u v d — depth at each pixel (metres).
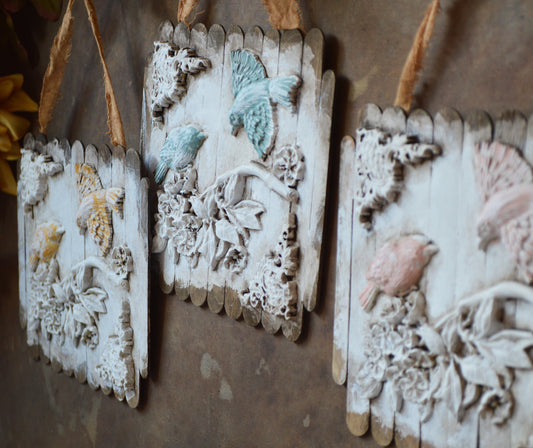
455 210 0.76
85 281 1.34
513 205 0.69
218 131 1.08
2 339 1.73
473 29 0.76
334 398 0.94
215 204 1.07
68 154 1.37
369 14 0.87
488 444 0.74
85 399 1.45
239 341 1.09
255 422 1.06
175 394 1.22
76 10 1.41
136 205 1.21
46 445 1.59
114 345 1.28
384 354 0.83
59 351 1.47
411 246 0.79
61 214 1.41
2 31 1.48
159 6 1.21
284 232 0.95
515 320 0.72
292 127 0.95
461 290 0.76
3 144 1.47
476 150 0.73
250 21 1.05
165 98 1.16
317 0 0.94
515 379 0.72
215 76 1.08
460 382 0.76
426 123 0.78
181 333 1.20
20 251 1.55
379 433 0.86
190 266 1.15
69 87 1.44
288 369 1.01
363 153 0.83
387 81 0.86
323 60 0.92
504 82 0.74
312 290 0.93
